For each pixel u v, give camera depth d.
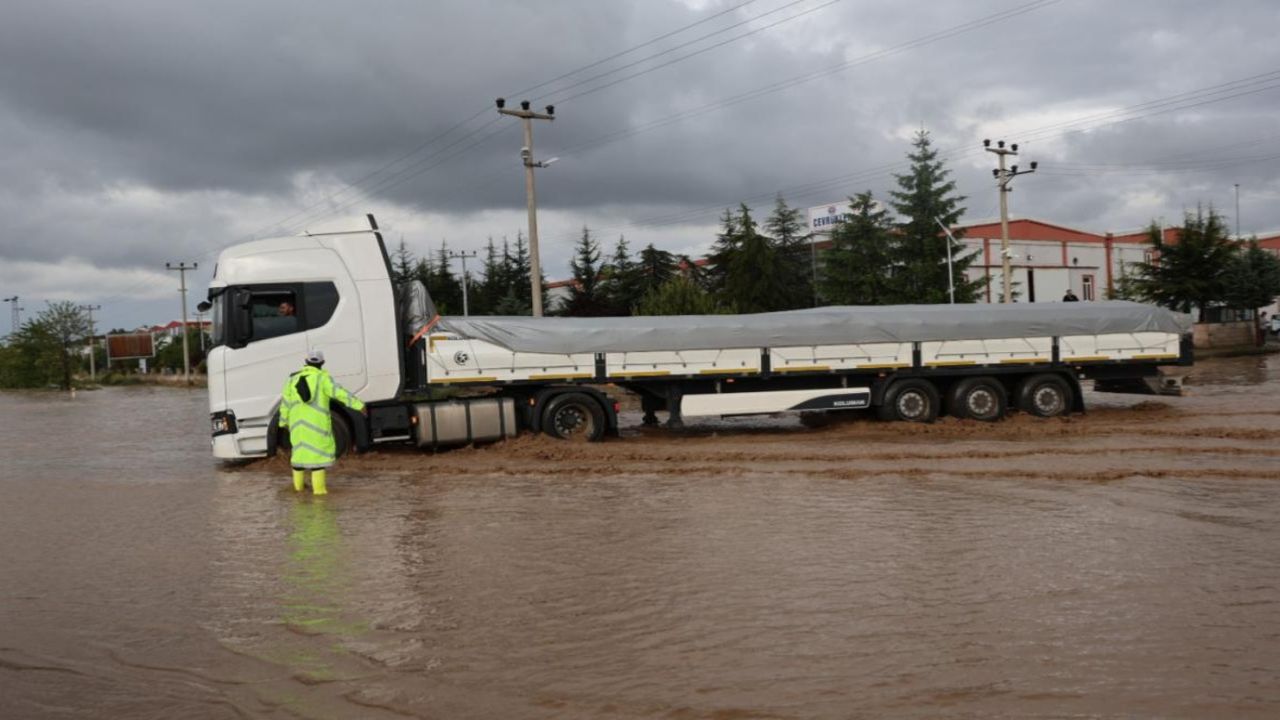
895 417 17.36
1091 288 65.81
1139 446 13.84
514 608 6.70
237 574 7.98
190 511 11.27
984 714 4.68
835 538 8.57
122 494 12.85
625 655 5.67
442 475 13.32
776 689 5.07
